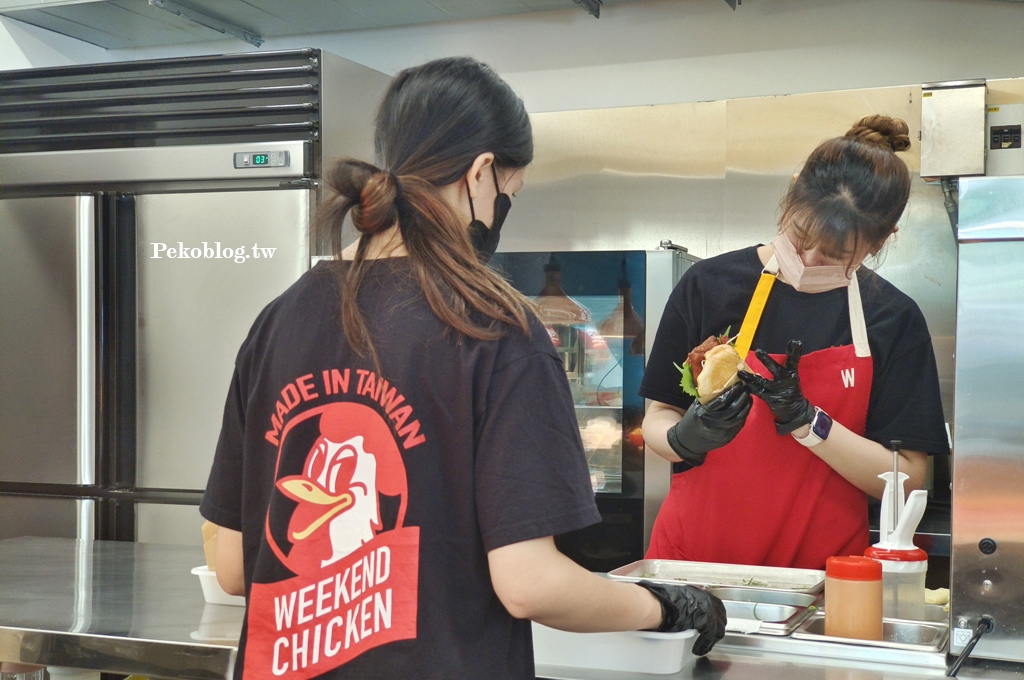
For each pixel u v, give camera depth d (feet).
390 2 10.53
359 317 2.95
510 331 2.91
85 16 11.23
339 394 2.96
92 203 9.34
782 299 6.06
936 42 9.56
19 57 11.90
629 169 10.38
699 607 3.56
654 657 3.55
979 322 3.70
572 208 10.61
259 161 9.00
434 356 2.88
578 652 3.68
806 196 5.53
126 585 5.10
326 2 10.55
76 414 9.39
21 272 9.53
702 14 10.40
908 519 4.45
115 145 9.70
